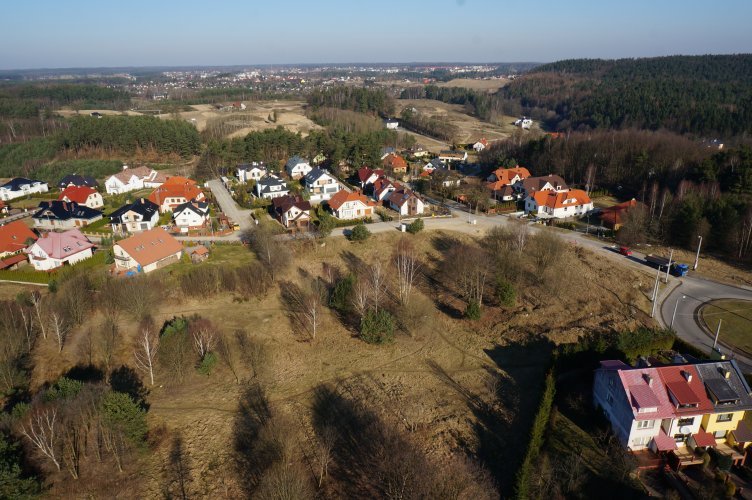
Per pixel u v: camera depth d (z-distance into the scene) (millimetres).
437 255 72562
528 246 69312
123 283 57750
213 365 46969
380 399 42531
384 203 96875
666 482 33531
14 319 50844
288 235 78250
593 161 110625
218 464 35969
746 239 69625
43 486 33344
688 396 35375
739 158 87000
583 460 35281
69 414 37312
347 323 55562
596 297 59562
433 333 53531
